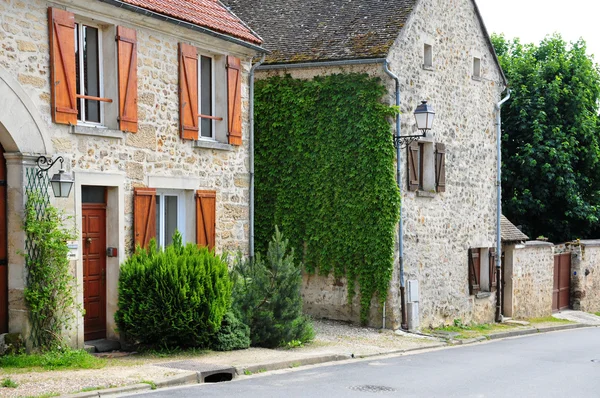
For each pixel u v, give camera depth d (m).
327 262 17.67
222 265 12.47
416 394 9.68
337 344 14.72
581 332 21.33
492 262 21.48
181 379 9.85
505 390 10.28
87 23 12.02
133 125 12.50
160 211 13.72
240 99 15.09
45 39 11.02
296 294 13.70
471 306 20.56
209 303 12.00
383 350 14.44
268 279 13.47
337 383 10.25
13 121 10.49
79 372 9.94
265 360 11.57
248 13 20.02
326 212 17.55
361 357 13.53
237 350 12.59
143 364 10.80
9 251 10.74
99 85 12.30
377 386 10.16
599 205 29.97
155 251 12.23
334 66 17.39
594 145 29.72
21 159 10.64
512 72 30.47
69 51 11.32
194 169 13.98
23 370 9.88
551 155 28.52
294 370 11.48
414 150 17.89
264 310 13.29
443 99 19.22
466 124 20.33
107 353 11.82
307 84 17.59
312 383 10.18
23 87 10.66
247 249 15.31
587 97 29.81
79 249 11.56
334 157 17.39
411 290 17.70
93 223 12.21
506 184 30.22
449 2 19.53
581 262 27.31
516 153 29.80
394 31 17.25
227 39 14.38
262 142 18.08
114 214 12.34
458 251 19.94
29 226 10.60
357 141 17.16
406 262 17.70
